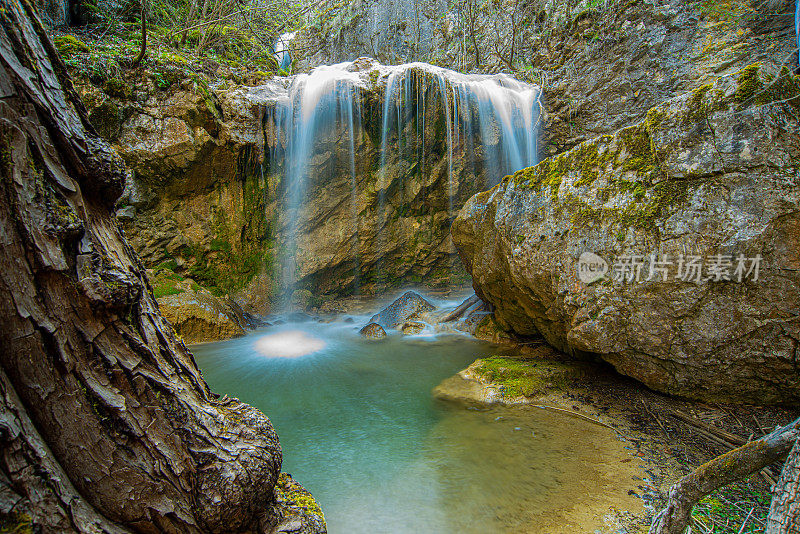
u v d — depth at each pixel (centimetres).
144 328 128
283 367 460
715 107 273
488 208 433
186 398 134
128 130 533
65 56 503
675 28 643
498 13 861
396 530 216
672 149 290
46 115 105
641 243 303
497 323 523
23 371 101
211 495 128
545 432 303
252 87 601
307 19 963
